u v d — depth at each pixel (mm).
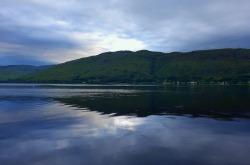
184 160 24344
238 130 37062
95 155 25734
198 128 38500
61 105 69812
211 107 64500
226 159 24578
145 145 29219
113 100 84875
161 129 37750
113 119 46531
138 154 26047
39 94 116750
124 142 30422
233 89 162250
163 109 61188
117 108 63312
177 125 40844
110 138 32344
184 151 26969
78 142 30375
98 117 48781
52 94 116938
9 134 34219
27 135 33688
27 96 103438
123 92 132875
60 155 25750
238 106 66375
